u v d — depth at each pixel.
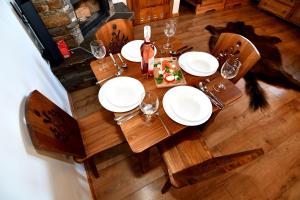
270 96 2.04
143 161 1.30
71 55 1.84
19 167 0.63
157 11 3.07
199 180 0.75
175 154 1.14
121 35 1.56
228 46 1.40
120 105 0.99
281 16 3.24
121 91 1.05
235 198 1.36
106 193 1.36
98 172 1.46
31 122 0.72
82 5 2.21
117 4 2.66
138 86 1.08
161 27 3.03
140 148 0.84
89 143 1.17
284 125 1.80
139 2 2.83
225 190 1.39
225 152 1.60
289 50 2.66
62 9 1.61
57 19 1.65
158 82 1.10
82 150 1.09
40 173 0.76
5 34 1.01
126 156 1.55
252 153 0.72
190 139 1.20
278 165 1.53
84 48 1.92
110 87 1.07
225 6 3.52
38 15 1.41
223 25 3.14
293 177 1.47
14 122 0.71
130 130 0.90
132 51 1.32
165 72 1.16
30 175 0.68
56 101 1.44
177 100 1.01
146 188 1.39
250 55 1.25
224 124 1.80
